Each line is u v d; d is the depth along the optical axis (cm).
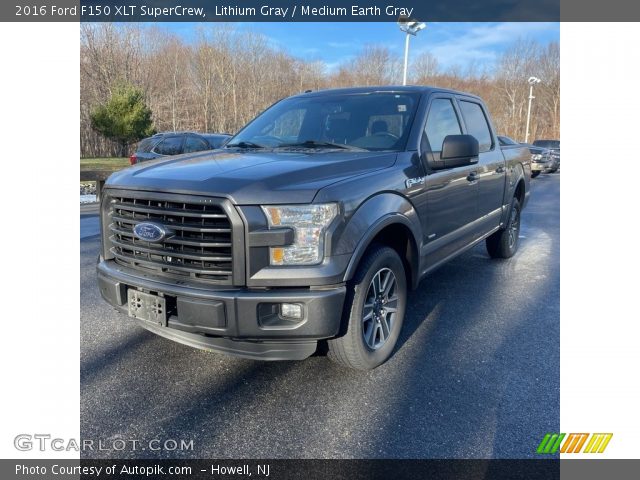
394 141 351
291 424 251
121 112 2883
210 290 247
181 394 279
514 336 361
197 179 260
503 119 5478
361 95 400
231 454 228
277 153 333
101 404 267
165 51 4047
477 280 509
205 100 4028
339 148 353
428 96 389
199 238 253
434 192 356
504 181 524
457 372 305
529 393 280
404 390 283
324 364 315
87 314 395
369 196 280
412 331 370
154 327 286
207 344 266
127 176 290
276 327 246
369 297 296
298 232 247
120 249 294
